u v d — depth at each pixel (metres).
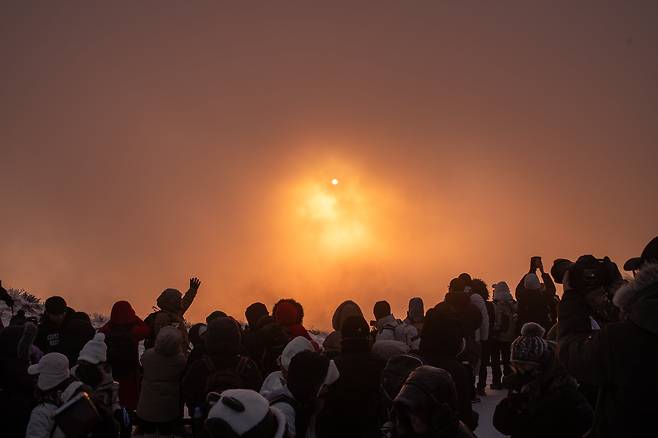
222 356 6.79
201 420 6.73
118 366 8.27
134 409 9.23
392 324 10.54
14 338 6.64
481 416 11.12
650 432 4.16
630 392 4.21
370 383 6.59
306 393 5.51
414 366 5.95
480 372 13.17
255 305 9.62
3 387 6.61
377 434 6.57
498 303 13.21
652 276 4.27
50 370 5.93
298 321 8.87
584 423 5.40
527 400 5.54
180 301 9.54
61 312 9.44
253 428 3.65
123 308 9.13
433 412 4.00
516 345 5.59
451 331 6.73
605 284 4.87
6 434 6.50
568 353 4.63
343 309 8.75
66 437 5.64
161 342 8.37
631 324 4.32
